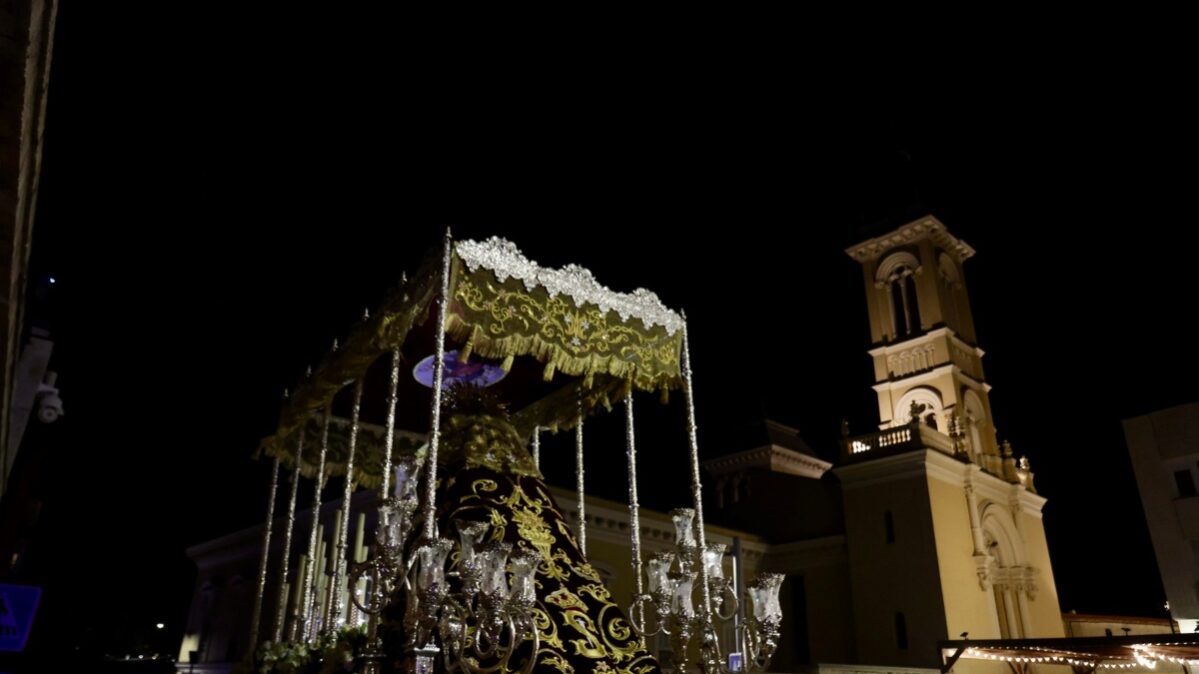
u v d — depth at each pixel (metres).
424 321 8.32
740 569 12.13
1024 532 31.31
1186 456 30.33
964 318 34.62
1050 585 31.92
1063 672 27.28
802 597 29.62
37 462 9.08
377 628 6.64
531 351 7.97
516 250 8.02
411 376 10.33
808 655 28.62
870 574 27.42
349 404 11.09
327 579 10.47
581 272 8.62
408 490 6.79
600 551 22.97
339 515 9.95
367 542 18.95
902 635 26.00
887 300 34.66
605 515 23.27
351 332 9.00
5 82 3.67
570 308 8.39
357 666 6.45
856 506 28.77
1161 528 30.19
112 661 21.27
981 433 32.41
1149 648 18.45
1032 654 21.41
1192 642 17.08
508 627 5.94
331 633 8.50
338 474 11.14
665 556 7.97
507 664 6.18
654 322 9.32
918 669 23.38
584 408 10.95
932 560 26.03
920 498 27.14
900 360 33.47
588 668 6.51
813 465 36.84
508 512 8.02
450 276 7.37
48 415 9.09
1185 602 28.86
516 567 5.86
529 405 11.48
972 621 26.34
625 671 6.71
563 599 7.16
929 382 32.09
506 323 7.77
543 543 7.81
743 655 8.58
